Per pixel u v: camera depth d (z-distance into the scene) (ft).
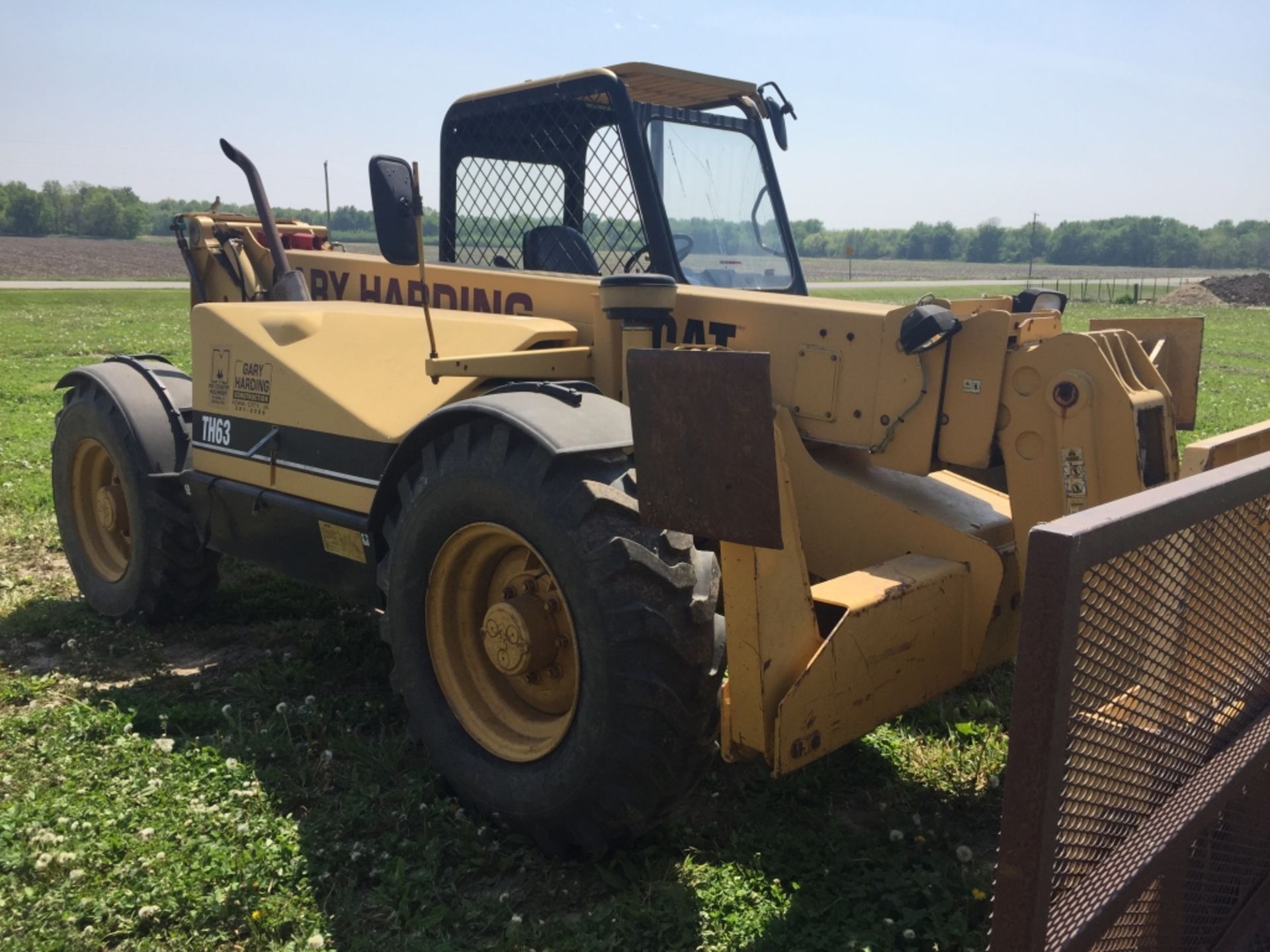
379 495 11.95
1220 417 39.04
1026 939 5.23
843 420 11.58
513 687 11.16
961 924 9.19
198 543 16.21
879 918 9.41
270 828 10.41
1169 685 6.40
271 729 12.66
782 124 15.87
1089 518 5.14
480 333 12.91
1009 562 11.27
